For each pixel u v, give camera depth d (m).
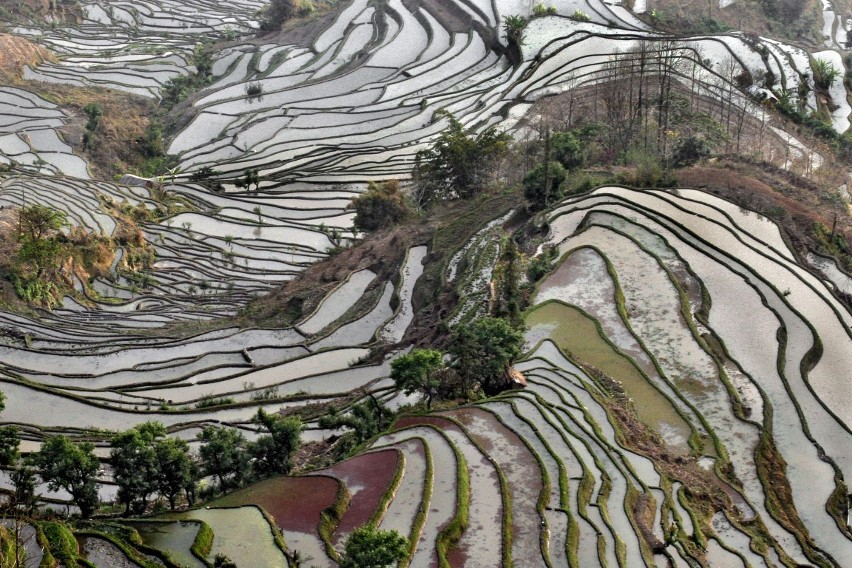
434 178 81.88
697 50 109.62
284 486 35.69
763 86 102.81
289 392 51.91
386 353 54.69
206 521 33.06
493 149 80.81
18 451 39.75
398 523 33.53
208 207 92.69
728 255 58.16
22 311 62.97
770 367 48.31
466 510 34.81
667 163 76.44
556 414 41.97
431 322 56.75
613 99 87.38
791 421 44.62
